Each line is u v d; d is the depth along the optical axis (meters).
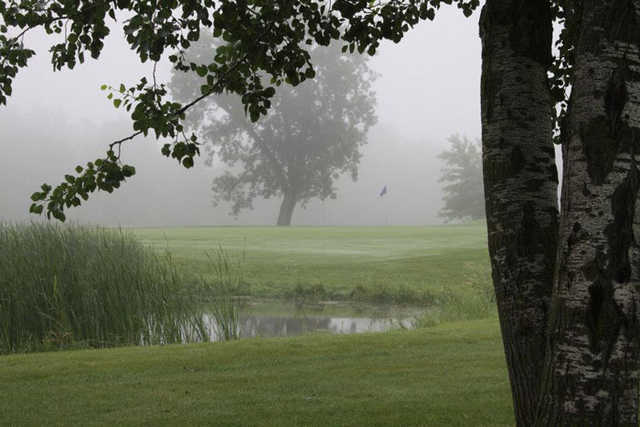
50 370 8.64
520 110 4.74
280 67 7.19
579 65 3.88
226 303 14.06
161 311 13.27
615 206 3.71
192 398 7.18
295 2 7.06
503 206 4.75
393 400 6.99
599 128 3.75
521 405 4.66
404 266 26.58
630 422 3.75
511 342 4.71
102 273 13.41
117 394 7.38
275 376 8.23
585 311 3.72
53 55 6.51
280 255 29.81
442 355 9.48
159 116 6.52
